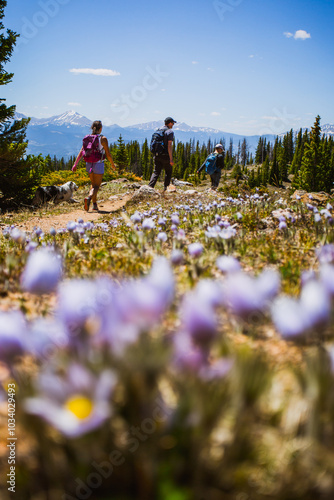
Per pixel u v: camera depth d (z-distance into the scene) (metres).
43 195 18.38
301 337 1.41
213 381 1.31
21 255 4.77
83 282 1.30
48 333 1.34
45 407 1.07
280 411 1.42
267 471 1.29
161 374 1.40
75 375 1.12
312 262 4.61
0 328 1.22
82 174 35.75
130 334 1.23
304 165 71.38
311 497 1.24
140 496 1.29
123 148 77.19
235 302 1.45
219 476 1.28
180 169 137.12
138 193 16.34
